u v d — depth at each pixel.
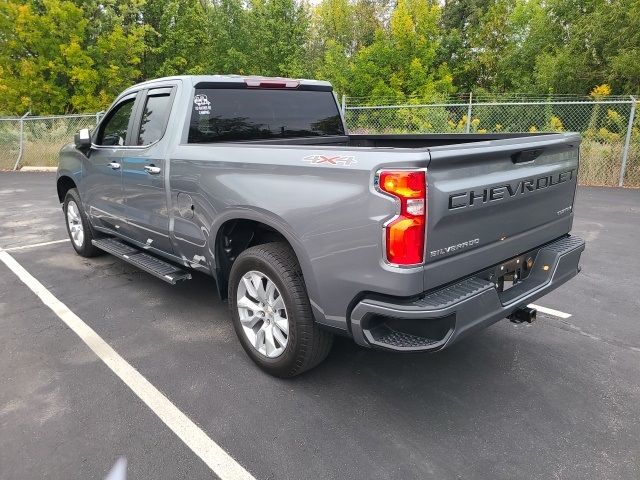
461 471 2.43
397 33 27.83
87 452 2.57
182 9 26.77
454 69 30.22
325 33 39.34
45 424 2.78
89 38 23.45
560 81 22.70
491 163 2.68
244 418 2.85
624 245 6.25
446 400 3.03
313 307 2.84
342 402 3.00
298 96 4.49
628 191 10.06
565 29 25.77
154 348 3.68
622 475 2.40
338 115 4.87
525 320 3.10
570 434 2.71
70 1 22.69
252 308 3.29
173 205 3.83
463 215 2.54
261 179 3.00
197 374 3.32
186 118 3.75
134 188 4.30
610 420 2.82
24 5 21.97
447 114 13.56
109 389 3.14
